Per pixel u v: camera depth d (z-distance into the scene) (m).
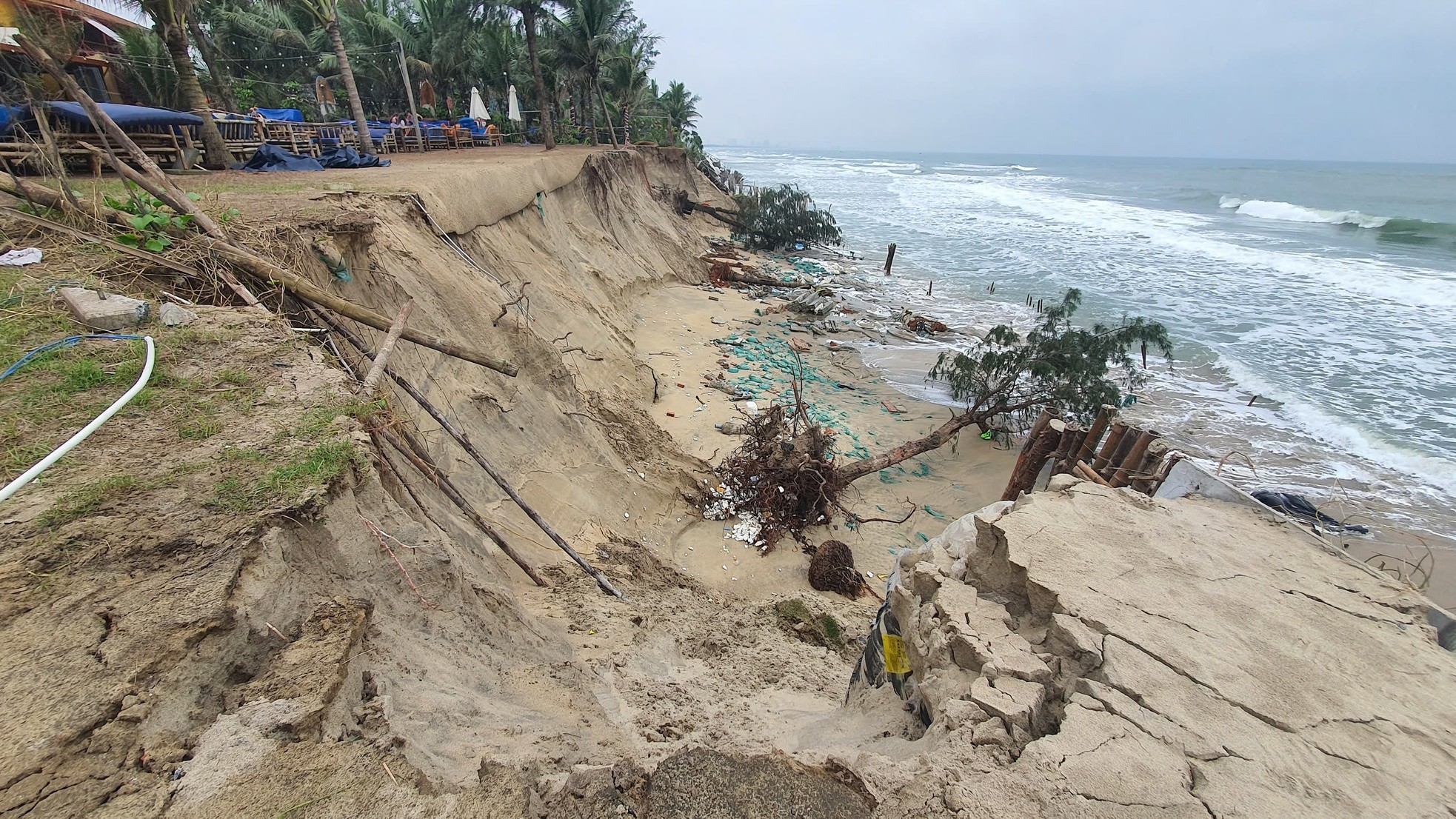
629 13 34.28
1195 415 13.69
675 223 30.23
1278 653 3.29
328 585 3.77
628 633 6.41
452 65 34.81
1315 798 2.66
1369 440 12.23
